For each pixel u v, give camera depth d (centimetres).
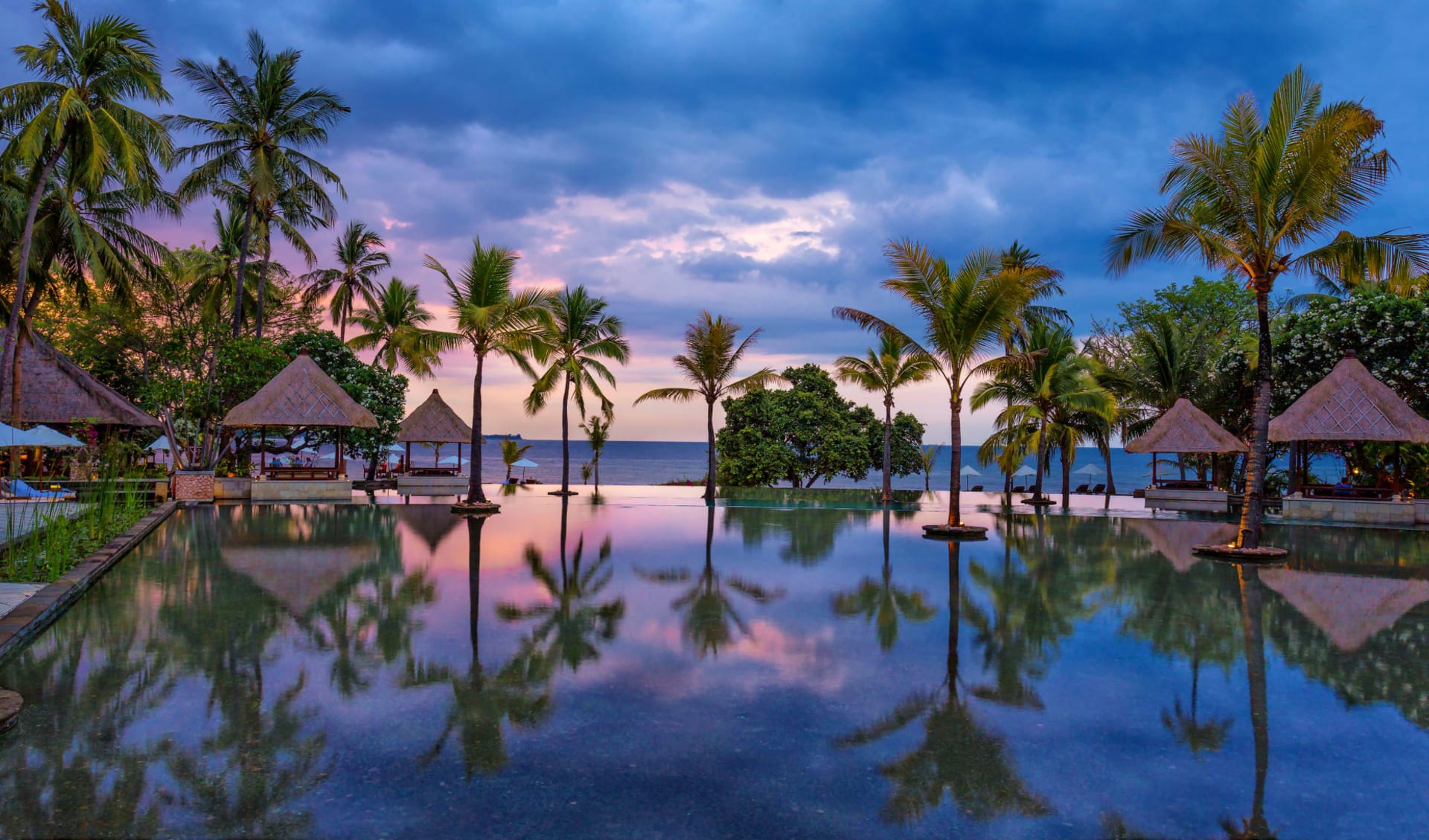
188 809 319
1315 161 1062
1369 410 1741
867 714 448
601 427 2858
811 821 316
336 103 2573
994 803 335
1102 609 762
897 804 332
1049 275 1394
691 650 586
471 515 1720
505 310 1841
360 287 3509
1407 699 487
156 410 2327
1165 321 2614
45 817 311
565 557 1075
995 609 759
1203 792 350
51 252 2128
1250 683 518
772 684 502
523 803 328
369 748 386
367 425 2144
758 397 3253
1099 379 2511
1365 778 368
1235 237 1220
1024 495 2836
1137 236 1279
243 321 2950
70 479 1972
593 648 586
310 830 302
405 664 538
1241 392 2452
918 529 1544
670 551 1153
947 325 1451
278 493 2103
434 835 299
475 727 417
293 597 777
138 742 391
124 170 1839
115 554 1004
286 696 466
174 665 529
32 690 472
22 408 2094
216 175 2467
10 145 1698
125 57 1794
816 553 1162
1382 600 826
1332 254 1147
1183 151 1162
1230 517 1936
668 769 366
